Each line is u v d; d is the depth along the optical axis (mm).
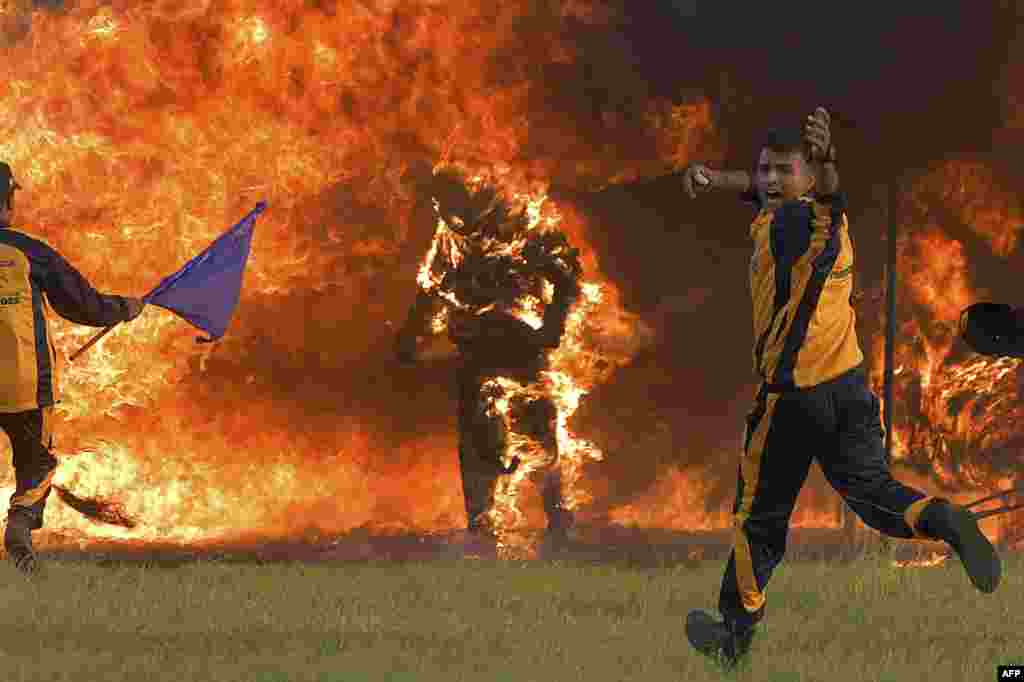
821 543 33938
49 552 31594
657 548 32438
